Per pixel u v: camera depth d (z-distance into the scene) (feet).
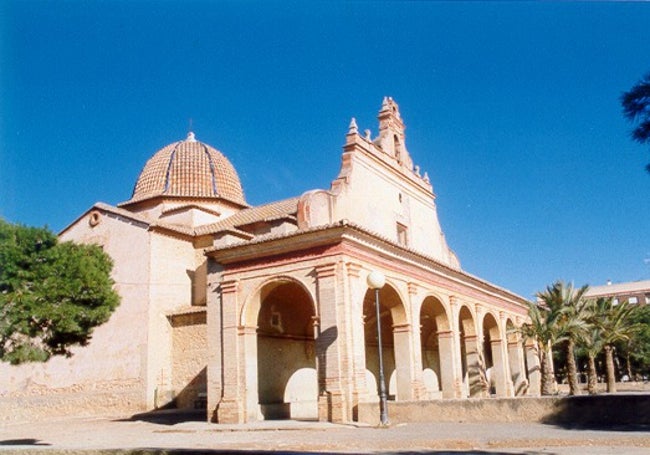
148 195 122.83
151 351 98.53
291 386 89.71
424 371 124.77
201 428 67.77
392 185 103.30
